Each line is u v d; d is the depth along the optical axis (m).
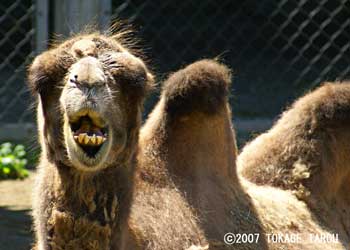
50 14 21.14
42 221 8.00
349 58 27.78
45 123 7.90
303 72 25.91
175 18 30.59
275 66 29.34
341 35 28.83
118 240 8.04
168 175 9.73
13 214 16.80
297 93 26.69
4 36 26.03
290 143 11.48
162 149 9.85
